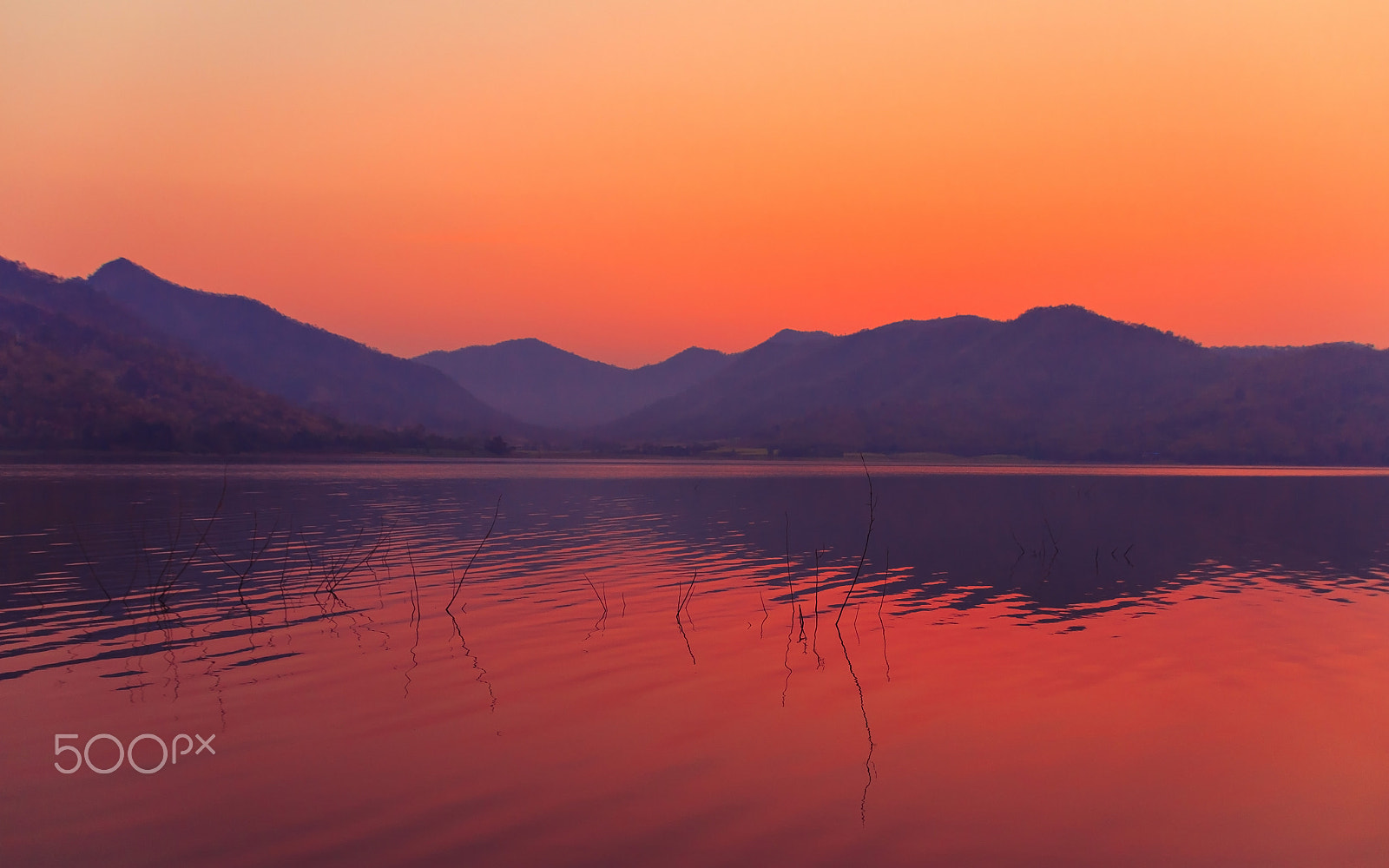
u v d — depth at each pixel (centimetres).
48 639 1627
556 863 817
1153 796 981
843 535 3553
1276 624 1856
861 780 1014
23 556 2583
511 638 1670
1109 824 914
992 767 1057
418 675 1409
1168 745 1137
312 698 1287
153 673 1408
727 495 6097
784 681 1398
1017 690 1365
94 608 1894
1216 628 1811
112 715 1205
